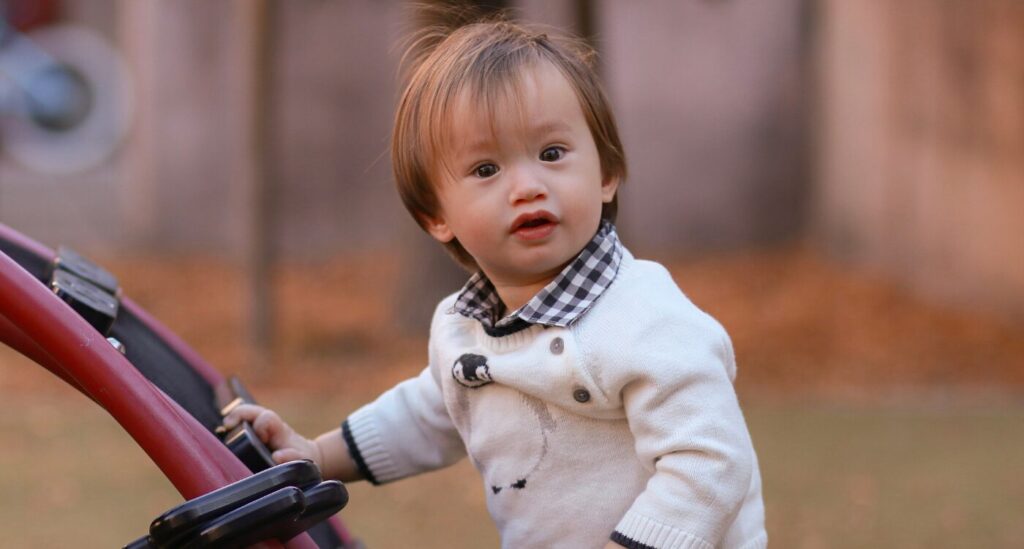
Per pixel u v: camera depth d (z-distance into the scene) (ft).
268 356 35.58
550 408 10.26
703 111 51.49
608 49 37.06
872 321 40.83
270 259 35.73
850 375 35.53
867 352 37.70
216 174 51.70
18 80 63.16
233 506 8.11
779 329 40.19
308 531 11.62
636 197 51.49
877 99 46.03
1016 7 38.45
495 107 10.00
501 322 10.32
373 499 25.18
